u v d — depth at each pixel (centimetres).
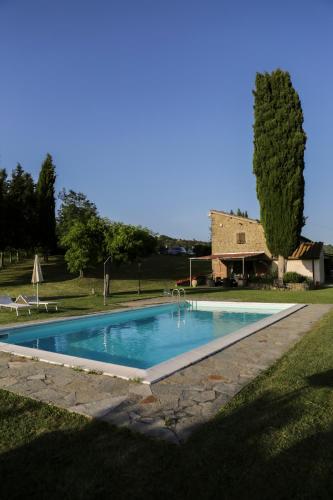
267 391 512
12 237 3150
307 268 3145
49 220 3788
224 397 494
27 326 1147
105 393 517
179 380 570
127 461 344
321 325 1039
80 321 1338
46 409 462
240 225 3381
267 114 2656
